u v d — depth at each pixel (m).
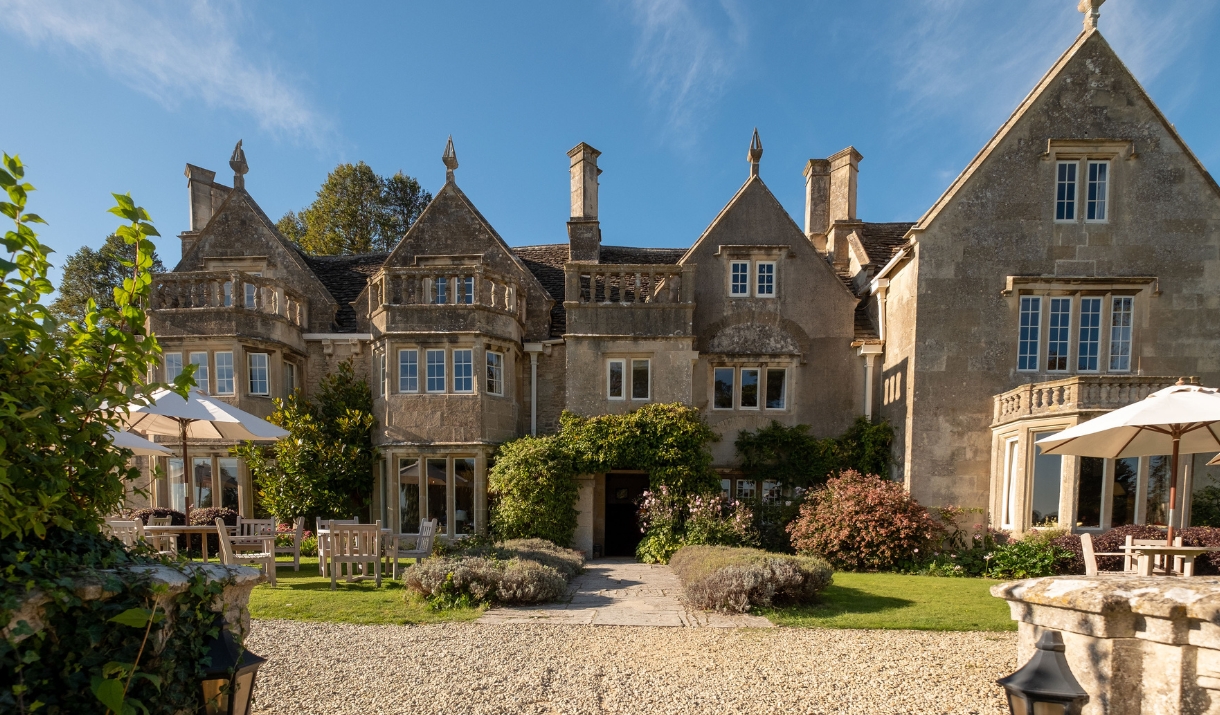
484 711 4.62
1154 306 13.59
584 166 17.14
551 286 18.03
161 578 2.64
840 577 10.78
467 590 8.18
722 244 16.77
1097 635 2.86
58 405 2.68
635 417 14.65
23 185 2.67
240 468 15.12
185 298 15.54
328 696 4.89
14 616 2.21
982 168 14.00
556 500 13.98
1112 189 13.79
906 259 14.55
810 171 19.88
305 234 36.16
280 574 10.58
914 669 5.50
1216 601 2.55
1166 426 7.30
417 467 14.60
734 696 4.91
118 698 2.21
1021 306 13.91
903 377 14.64
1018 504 12.45
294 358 16.14
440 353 14.79
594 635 6.68
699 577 8.41
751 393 16.66
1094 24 13.91
